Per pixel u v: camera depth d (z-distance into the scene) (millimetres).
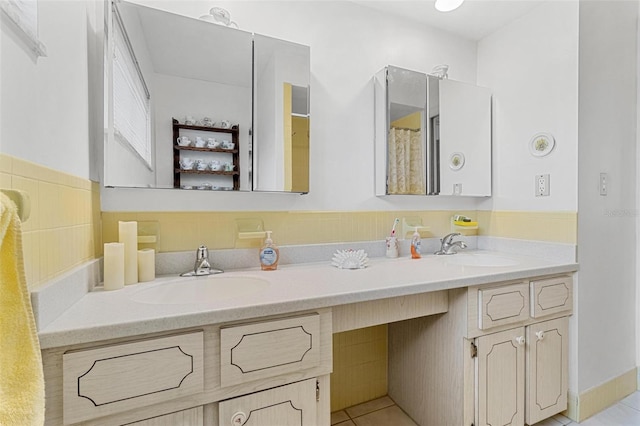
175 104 1299
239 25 1447
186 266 1343
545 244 1682
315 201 1605
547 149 1676
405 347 1672
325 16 1633
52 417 695
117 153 1188
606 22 1675
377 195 1744
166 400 790
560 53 1625
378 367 1800
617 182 1740
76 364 703
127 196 1262
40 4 748
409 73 1764
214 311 839
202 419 841
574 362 1566
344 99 1679
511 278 1354
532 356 1439
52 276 771
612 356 1719
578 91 1556
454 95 1877
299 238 1565
